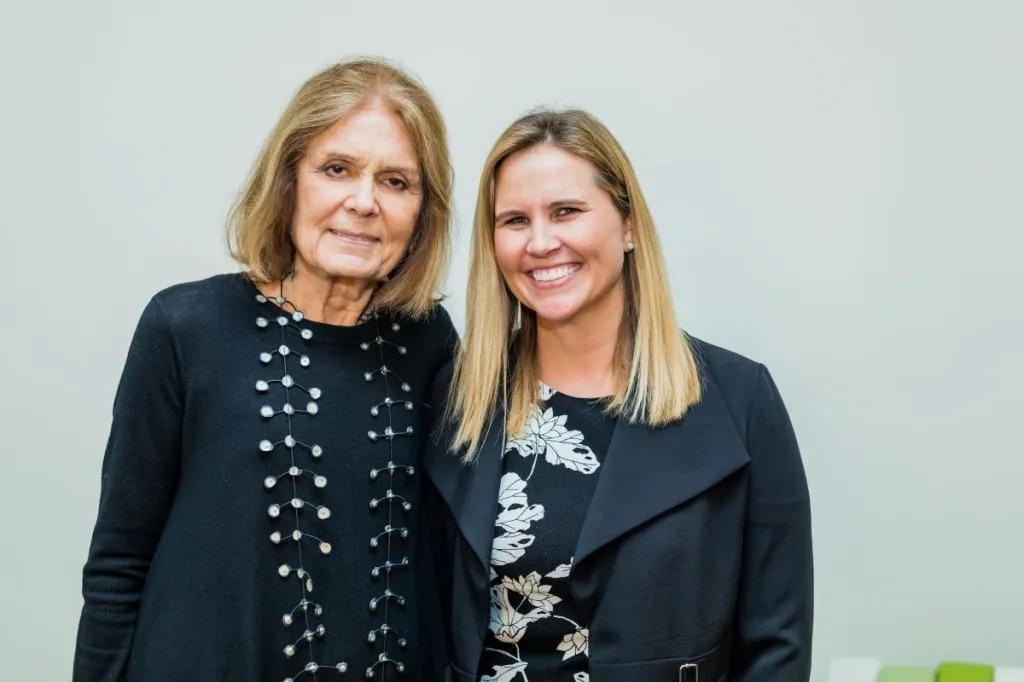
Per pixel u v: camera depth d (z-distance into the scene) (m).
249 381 1.34
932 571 1.93
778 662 1.37
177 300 1.35
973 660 1.93
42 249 2.08
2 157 2.08
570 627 1.37
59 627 2.12
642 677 1.31
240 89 2.06
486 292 1.46
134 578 1.37
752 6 1.92
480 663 1.41
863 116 1.90
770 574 1.39
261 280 1.37
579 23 1.99
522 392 1.47
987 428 1.90
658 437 1.38
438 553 1.52
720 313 1.97
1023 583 1.90
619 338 1.46
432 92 2.04
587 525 1.33
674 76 1.96
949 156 1.88
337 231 1.33
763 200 1.94
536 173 1.36
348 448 1.37
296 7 2.06
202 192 2.06
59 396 2.09
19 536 2.10
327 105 1.31
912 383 1.92
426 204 1.43
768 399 1.40
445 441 1.49
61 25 2.06
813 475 1.96
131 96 2.06
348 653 1.36
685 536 1.34
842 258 1.92
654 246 1.42
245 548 1.31
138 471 1.34
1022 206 1.86
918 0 1.87
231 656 1.30
